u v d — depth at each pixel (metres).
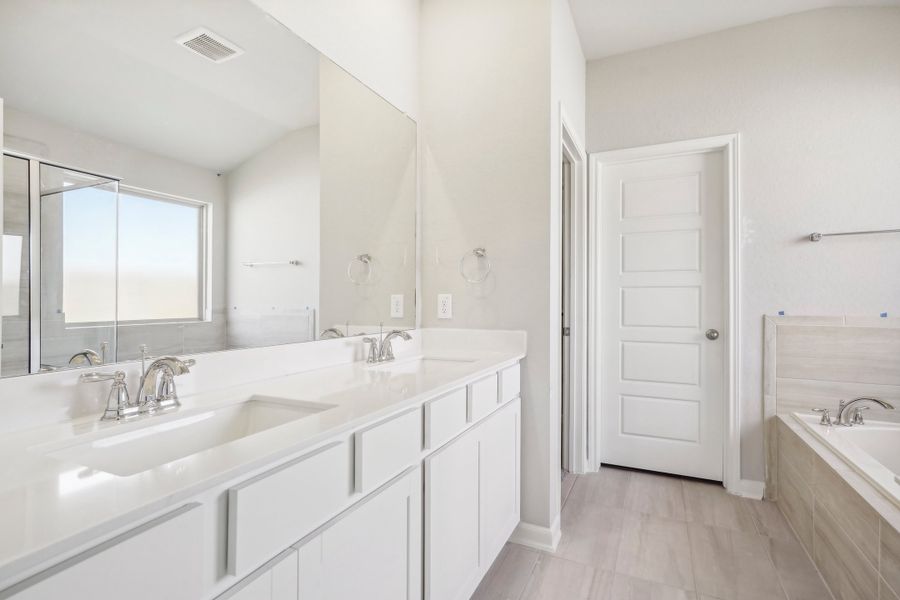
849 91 2.32
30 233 0.87
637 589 1.64
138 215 1.06
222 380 1.24
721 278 2.61
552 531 1.93
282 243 1.46
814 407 2.35
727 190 2.53
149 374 0.98
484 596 1.60
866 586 1.40
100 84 0.99
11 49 0.85
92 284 0.97
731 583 1.68
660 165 2.75
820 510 1.76
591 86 2.86
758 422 2.46
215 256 1.25
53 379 0.89
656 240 2.76
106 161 1.00
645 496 2.45
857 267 2.29
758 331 2.46
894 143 2.24
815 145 2.37
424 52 2.22
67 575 0.45
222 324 1.26
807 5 2.35
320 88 1.60
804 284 2.38
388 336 1.77
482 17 2.09
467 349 2.07
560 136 2.11
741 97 2.51
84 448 0.81
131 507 0.51
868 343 2.26
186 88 1.17
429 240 2.18
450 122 2.14
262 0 1.38
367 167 1.84
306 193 1.55
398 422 1.05
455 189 2.13
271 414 1.12
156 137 1.10
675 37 2.63
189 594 0.58
